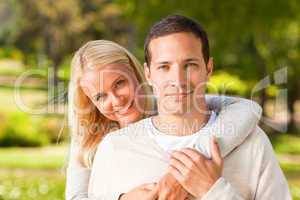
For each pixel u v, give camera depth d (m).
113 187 2.14
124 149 2.15
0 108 19.20
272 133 18.30
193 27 2.04
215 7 12.75
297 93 20.23
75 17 24.83
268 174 2.06
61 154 15.20
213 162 1.98
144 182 2.08
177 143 2.10
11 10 28.09
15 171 11.87
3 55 27.36
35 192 8.90
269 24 13.09
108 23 24.66
